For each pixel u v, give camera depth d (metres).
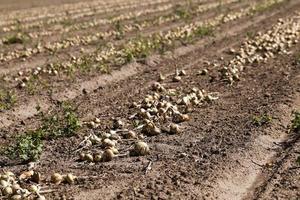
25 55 25.81
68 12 44.28
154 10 42.91
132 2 50.84
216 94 18.09
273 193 10.60
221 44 27.30
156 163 12.00
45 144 13.84
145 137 14.07
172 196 10.15
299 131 13.77
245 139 13.09
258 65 22.38
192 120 15.30
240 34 29.92
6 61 24.84
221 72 20.95
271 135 13.43
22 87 19.88
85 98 18.58
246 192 10.79
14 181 11.00
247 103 16.52
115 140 13.70
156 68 22.73
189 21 34.97
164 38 28.08
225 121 14.79
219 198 10.30
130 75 21.83
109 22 36.28
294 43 26.88
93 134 13.78
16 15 43.28
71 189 10.77
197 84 19.75
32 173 11.48
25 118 16.72
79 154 12.98
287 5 42.47
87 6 48.78
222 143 13.00
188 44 27.14
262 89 18.17
